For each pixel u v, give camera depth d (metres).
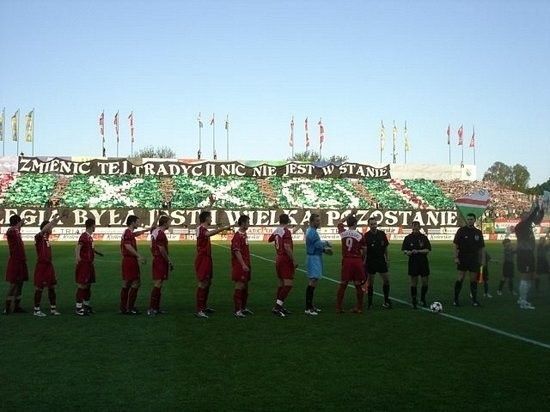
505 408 6.35
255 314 12.59
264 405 6.43
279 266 12.47
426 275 13.70
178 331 10.59
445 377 7.54
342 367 8.03
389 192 61.00
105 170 58.72
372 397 6.71
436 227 52.50
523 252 13.54
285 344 9.48
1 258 27.62
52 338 9.92
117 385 7.16
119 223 47.78
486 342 9.66
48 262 12.38
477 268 13.77
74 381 7.32
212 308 13.43
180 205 54.19
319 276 12.72
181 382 7.29
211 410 6.27
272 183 60.59
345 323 11.48
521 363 8.27
